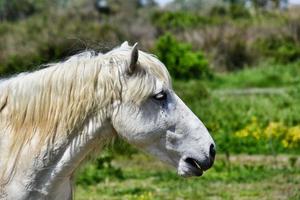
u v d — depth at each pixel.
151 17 56.59
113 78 6.00
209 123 18.66
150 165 15.84
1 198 6.03
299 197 11.98
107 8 73.69
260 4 73.31
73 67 6.08
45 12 58.12
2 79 6.45
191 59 35.31
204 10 68.94
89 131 6.04
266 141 17.47
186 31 44.16
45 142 6.00
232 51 41.16
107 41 6.59
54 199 6.11
